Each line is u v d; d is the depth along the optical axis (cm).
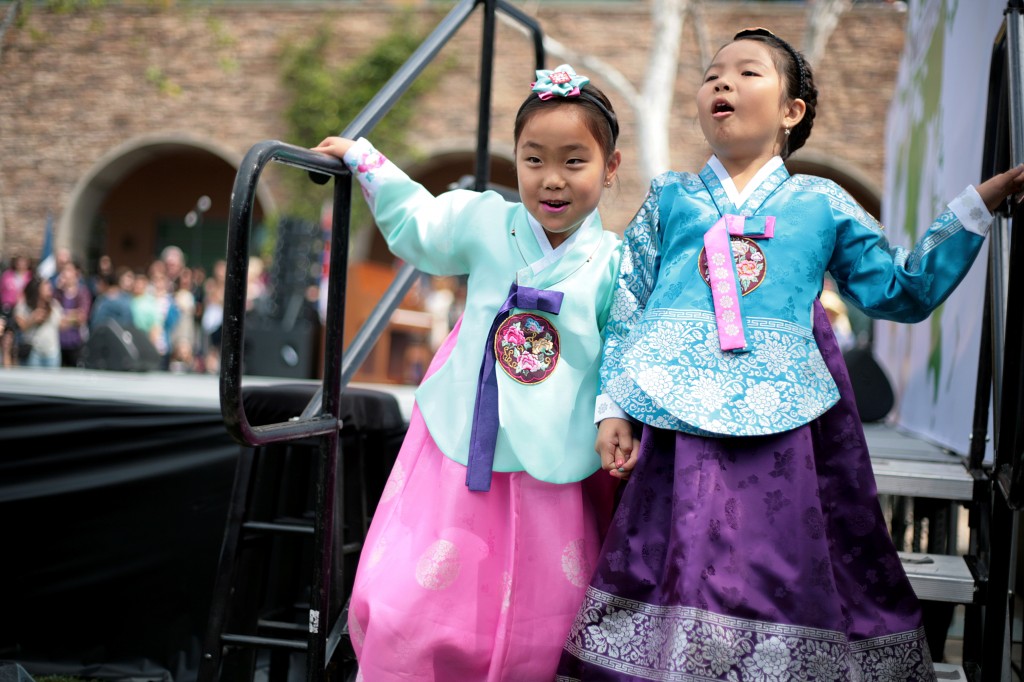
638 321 186
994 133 232
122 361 699
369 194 200
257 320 816
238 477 232
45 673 285
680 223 187
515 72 1406
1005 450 186
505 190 308
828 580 167
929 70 436
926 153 440
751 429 169
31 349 934
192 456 288
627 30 1360
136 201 1697
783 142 197
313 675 188
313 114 1466
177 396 304
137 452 291
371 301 852
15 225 1516
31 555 293
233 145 1492
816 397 175
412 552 184
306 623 266
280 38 1484
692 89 1310
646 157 1005
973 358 305
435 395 194
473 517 184
